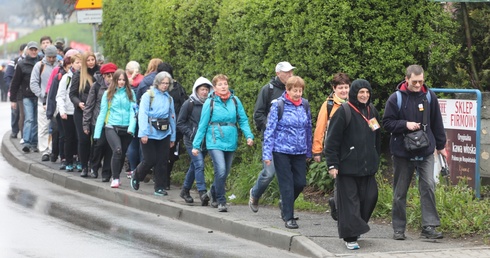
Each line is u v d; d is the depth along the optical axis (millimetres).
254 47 28453
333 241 21328
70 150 33438
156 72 30375
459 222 21938
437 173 24469
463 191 23719
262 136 25312
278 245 21922
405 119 21125
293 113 22859
